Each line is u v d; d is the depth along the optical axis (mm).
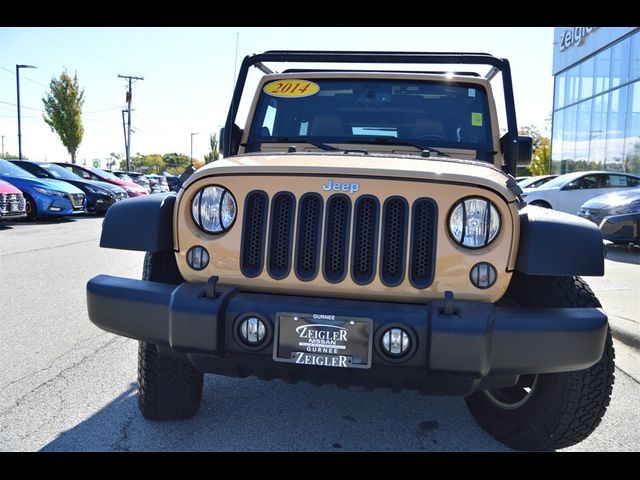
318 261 2502
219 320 2453
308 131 3875
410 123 3797
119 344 4586
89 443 2955
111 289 2682
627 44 19016
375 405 3580
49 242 10812
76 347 4484
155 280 2920
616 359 4590
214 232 2621
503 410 3062
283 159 2811
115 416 3277
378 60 3836
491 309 2379
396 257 2492
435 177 2465
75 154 38625
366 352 2373
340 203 2527
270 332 2434
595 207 10750
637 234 9508
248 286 2596
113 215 2779
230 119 3879
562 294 2686
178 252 2680
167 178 40469
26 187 14242
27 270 7797
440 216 2463
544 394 2777
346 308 2400
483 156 3678
